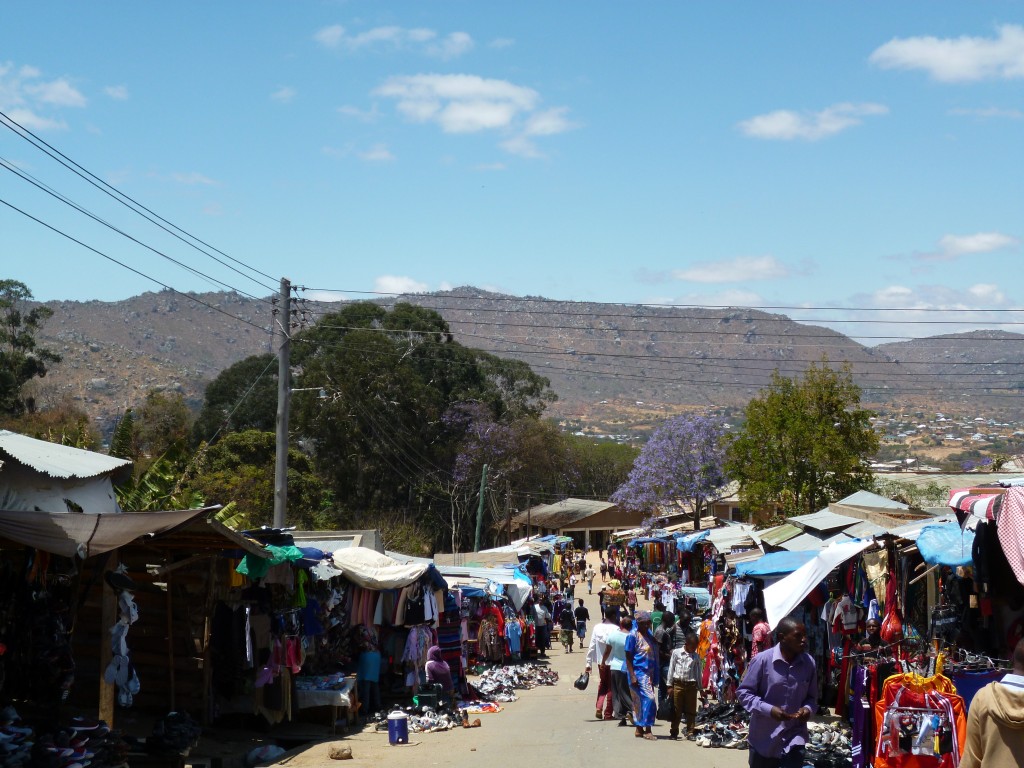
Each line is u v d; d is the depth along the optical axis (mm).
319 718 15961
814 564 12703
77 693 13359
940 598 11984
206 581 14250
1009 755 6102
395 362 59094
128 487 19891
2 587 10578
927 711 8250
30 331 53375
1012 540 8281
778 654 8680
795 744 8500
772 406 32344
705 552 36688
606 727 15758
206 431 59469
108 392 142500
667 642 17141
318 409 56531
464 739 14859
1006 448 137500
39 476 11844
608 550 74938
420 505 61875
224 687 14414
